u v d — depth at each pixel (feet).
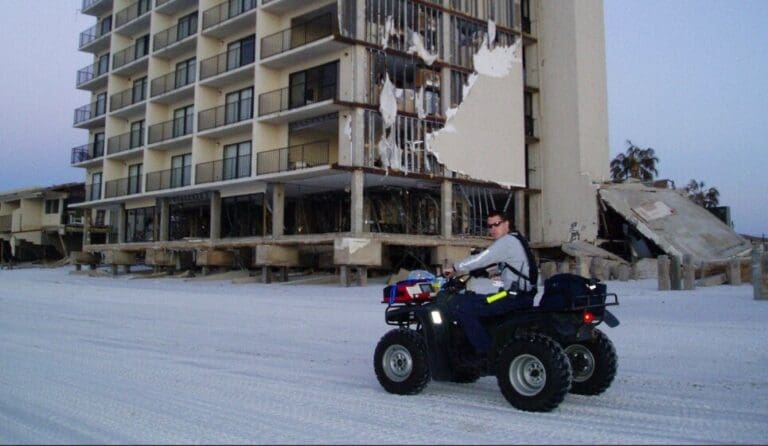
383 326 41.42
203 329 40.73
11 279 112.68
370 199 116.78
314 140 110.93
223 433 16.65
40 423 17.66
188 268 123.24
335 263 85.46
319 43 96.94
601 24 124.16
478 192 116.57
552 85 123.54
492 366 20.12
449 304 21.01
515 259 20.47
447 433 16.66
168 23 138.10
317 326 41.83
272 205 108.47
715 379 23.54
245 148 117.80
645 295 58.59
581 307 18.76
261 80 108.37
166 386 22.93
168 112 138.21
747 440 15.92
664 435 16.42
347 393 21.90
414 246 99.04
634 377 24.06
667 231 102.99
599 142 121.19
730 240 103.71
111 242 164.45
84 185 179.11
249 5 115.44
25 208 187.01
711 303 50.21
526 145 126.21
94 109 162.71
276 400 20.72
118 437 16.25
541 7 126.11
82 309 54.29
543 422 17.81
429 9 107.65
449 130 107.55
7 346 32.71
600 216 114.83
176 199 132.05
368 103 97.76
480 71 113.09
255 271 108.99
